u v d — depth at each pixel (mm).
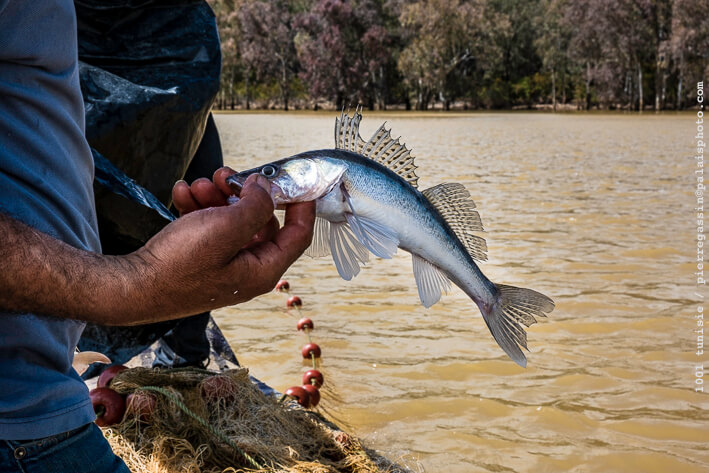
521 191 16094
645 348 6297
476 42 73750
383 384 5570
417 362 6039
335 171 2012
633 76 76500
